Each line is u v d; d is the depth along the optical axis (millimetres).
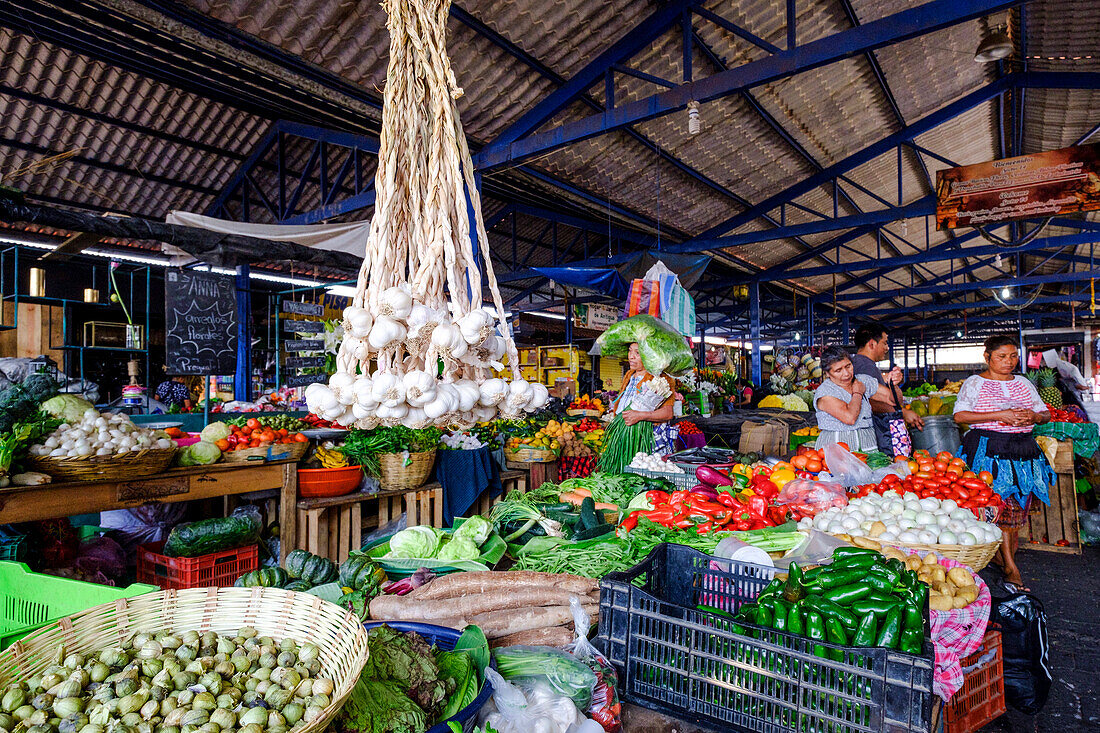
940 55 7059
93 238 4859
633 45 5129
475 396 1354
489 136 6086
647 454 3561
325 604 1345
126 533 3715
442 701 1266
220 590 1424
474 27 4680
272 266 9578
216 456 3414
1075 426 5207
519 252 11492
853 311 19672
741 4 5336
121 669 1213
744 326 20797
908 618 1359
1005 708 2611
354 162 6637
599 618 1696
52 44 5160
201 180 7633
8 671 1149
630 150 7211
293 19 4457
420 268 1264
